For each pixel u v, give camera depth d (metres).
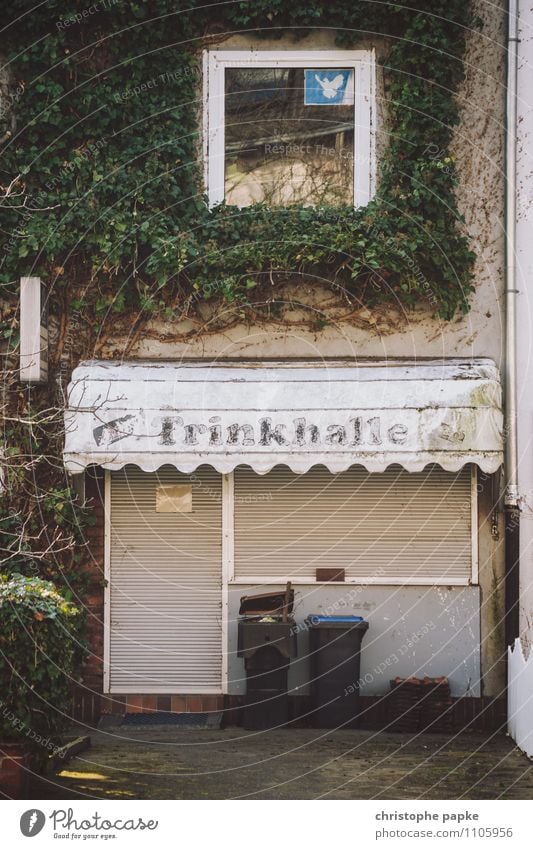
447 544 12.80
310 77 13.04
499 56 12.93
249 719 12.25
